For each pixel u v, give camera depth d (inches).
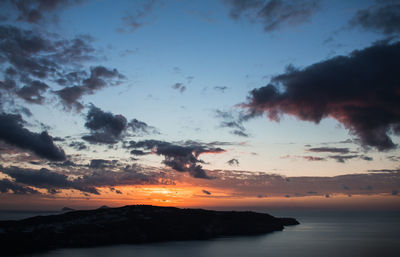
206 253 7450.8
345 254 7401.6
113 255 6998.0
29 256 6727.4
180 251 7696.9
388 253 7588.6
